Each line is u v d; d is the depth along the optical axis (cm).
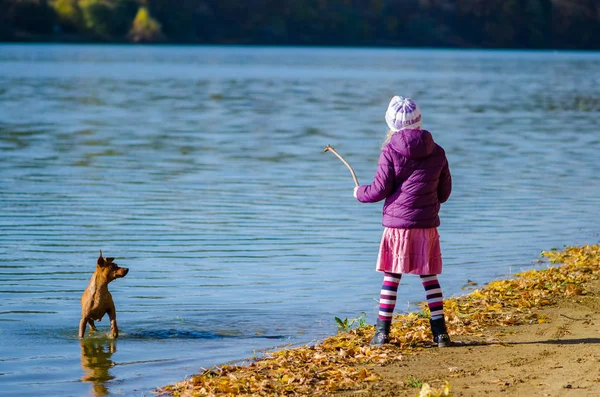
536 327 805
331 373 683
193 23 13888
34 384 712
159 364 764
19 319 916
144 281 1076
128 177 1916
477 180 1925
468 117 3612
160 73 6831
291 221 1463
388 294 759
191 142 2623
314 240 1320
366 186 750
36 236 1324
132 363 768
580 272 1070
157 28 13525
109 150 2384
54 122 3125
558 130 3122
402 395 625
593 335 765
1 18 12962
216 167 2097
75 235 1335
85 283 1072
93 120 3247
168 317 921
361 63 9431
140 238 1321
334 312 943
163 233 1357
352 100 4581
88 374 738
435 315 750
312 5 14350
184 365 760
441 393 582
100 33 13338
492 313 866
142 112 3644
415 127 737
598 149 2550
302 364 724
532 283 1000
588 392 602
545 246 1291
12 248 1245
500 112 3897
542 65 9606
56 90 4800
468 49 14888
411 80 6538
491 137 2850
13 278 1087
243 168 2086
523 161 2256
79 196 1667
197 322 902
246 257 1209
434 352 730
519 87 5894
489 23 14900
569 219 1499
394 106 737
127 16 13538
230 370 729
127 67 7644
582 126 3288
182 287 1048
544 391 608
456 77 7031
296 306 966
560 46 15138
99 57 9525
